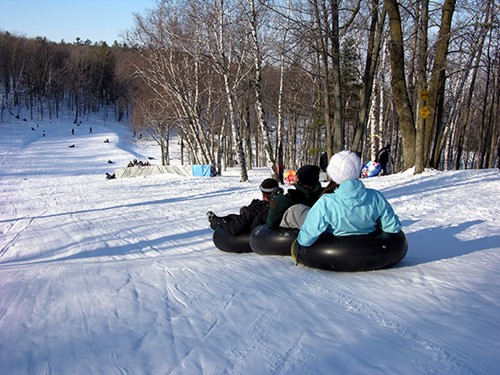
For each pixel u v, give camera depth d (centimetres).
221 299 395
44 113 10456
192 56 2967
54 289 455
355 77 3105
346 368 259
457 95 2945
